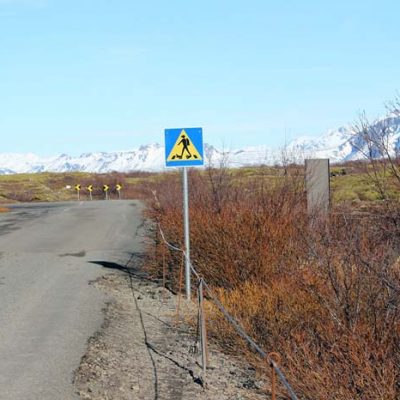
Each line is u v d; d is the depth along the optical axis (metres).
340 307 11.86
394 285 11.36
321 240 13.70
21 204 63.84
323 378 10.96
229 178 20.52
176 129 16.09
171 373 11.94
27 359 12.40
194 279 17.11
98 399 11.02
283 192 16.38
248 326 13.13
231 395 11.23
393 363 10.88
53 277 19.00
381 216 12.09
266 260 15.10
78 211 45.34
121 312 15.33
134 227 31.67
